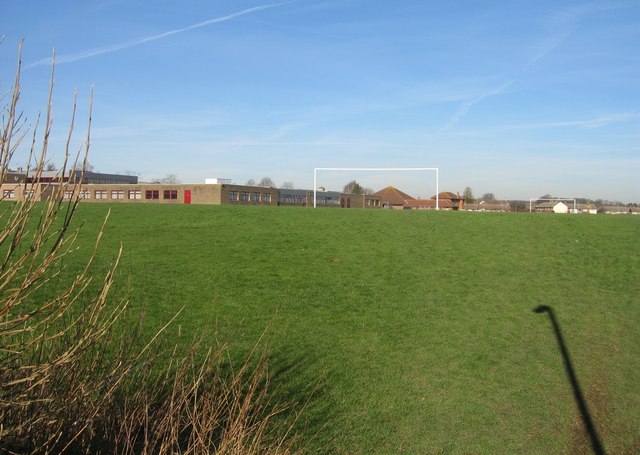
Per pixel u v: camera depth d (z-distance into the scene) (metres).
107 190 61.50
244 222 26.12
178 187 60.34
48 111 3.61
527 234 24.56
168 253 18.31
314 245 21.12
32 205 3.53
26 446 4.10
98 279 13.76
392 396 8.14
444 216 29.39
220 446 4.94
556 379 9.29
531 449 6.92
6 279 3.47
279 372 8.63
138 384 5.63
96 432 4.81
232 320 11.35
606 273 17.86
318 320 11.82
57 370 4.17
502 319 12.68
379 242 22.25
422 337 11.05
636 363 10.36
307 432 6.79
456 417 7.61
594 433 7.49
